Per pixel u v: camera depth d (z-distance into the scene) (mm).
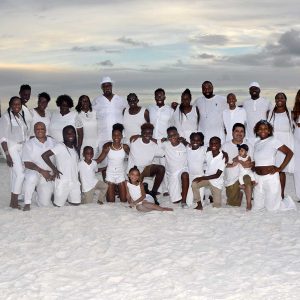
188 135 11070
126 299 5984
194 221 8891
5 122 9953
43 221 9000
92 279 6613
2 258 7449
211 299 5926
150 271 6793
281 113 10414
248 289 6195
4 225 8852
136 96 11031
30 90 10305
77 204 10125
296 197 11562
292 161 10453
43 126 9805
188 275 6664
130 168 10422
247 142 10211
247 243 7828
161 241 7941
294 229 8453
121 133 10180
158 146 10367
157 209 9547
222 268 6891
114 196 10383
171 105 11445
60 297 6082
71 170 9930
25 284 6488
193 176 9977
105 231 8438
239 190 10000
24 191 9734
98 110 11281
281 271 6742
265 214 9328
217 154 9742
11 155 9938
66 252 7625
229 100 10969
